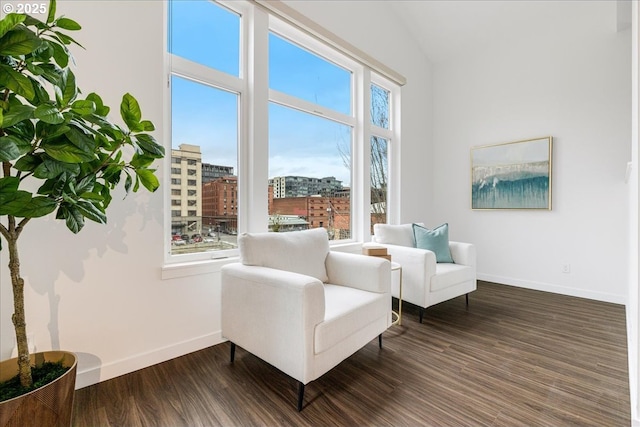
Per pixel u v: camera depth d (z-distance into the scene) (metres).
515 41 3.73
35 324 1.48
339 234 3.35
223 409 1.46
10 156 0.86
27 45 0.93
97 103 1.24
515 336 2.30
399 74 3.78
